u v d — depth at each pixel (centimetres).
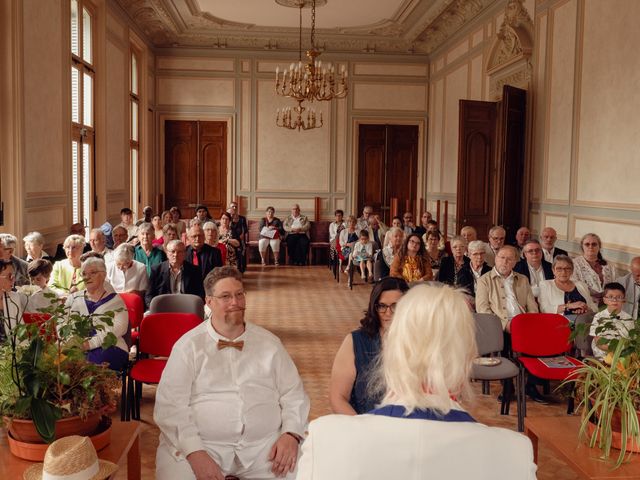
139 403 429
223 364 271
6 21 584
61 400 214
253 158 1331
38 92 650
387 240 732
